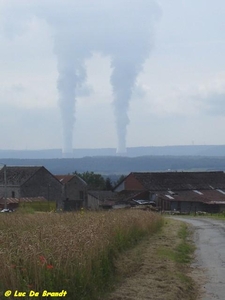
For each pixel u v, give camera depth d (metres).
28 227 19.09
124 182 94.38
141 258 18.22
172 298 12.47
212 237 29.41
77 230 15.50
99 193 91.25
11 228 18.12
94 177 119.12
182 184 92.44
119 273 14.98
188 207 83.06
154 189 88.62
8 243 13.23
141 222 26.98
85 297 11.56
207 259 20.11
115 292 12.80
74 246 12.94
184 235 29.86
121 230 20.47
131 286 13.52
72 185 86.88
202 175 97.75
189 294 13.58
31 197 77.81
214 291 14.11
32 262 11.30
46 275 11.12
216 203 81.44
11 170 82.88
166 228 33.66
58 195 82.38
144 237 25.56
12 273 10.76
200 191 91.38
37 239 13.38
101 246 14.49
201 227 37.50
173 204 83.81
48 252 12.12
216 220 47.31
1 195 80.88
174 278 14.78
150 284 13.83
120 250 18.67
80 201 82.94
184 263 18.81
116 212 30.75
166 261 18.14
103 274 13.44
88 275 12.10
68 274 11.71
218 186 95.00
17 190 78.88
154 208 72.81
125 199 85.94
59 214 27.33
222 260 19.81
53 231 15.06
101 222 19.03
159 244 23.20
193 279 15.70
